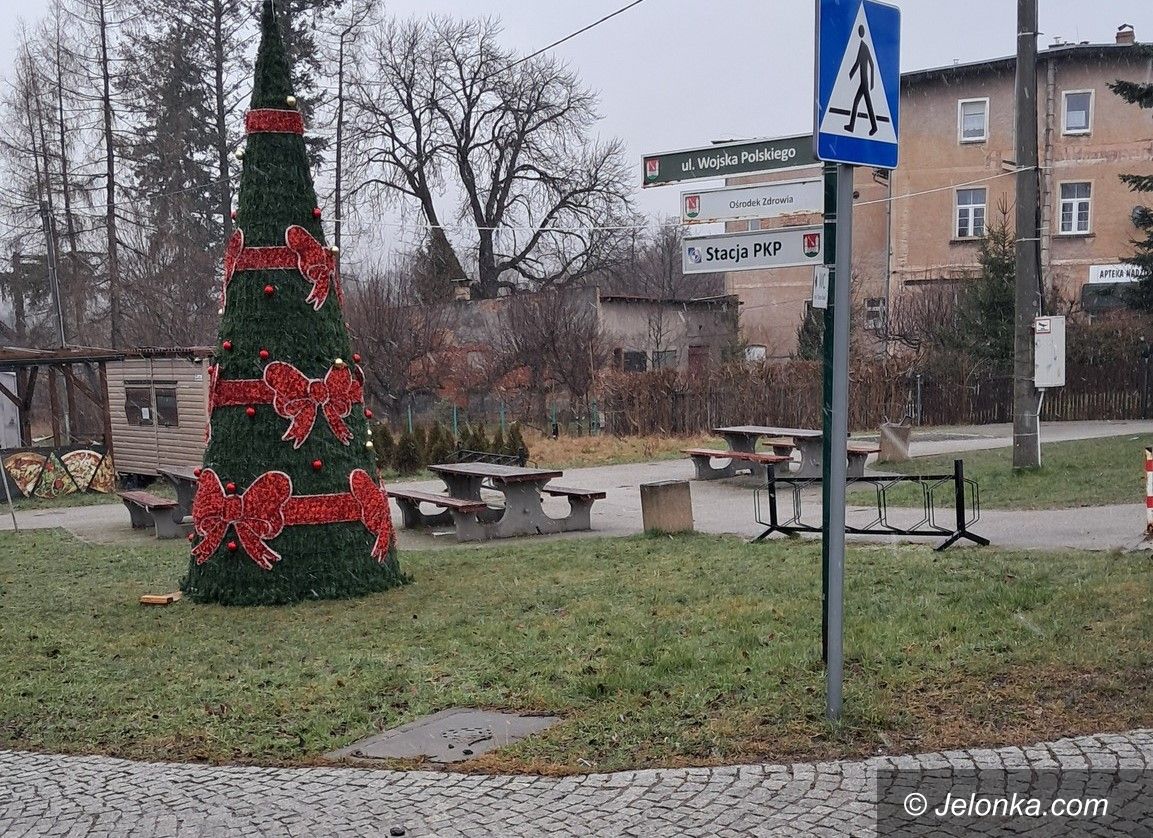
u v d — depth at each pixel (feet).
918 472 56.03
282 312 30.53
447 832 13.76
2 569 39.32
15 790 16.26
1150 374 92.12
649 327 119.55
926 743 15.15
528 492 43.70
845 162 15.49
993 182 120.88
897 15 16.12
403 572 32.94
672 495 39.40
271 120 30.81
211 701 20.36
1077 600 21.40
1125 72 117.60
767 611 23.66
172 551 42.45
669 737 16.30
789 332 133.08
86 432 111.86
